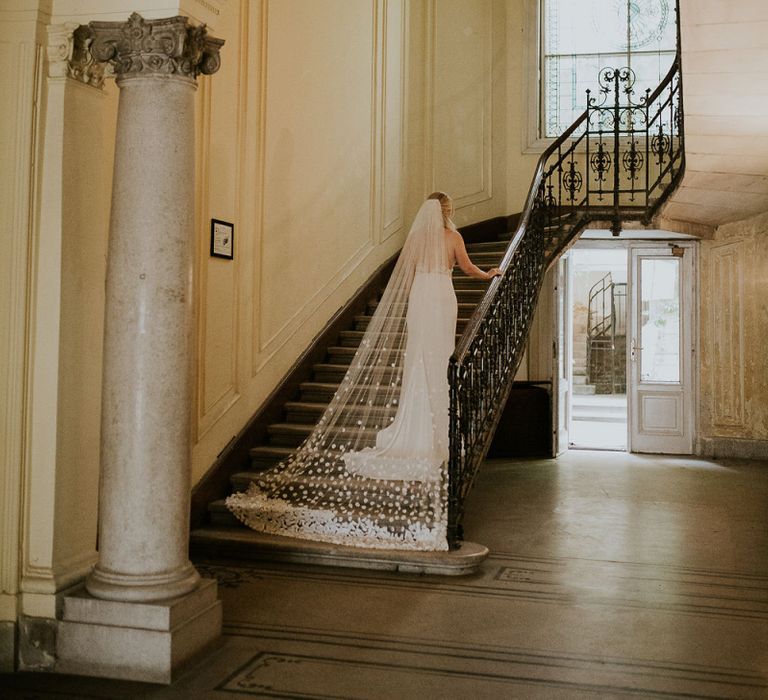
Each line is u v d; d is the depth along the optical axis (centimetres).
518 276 750
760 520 675
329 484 581
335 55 795
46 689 351
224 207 621
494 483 843
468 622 426
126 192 379
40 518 383
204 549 553
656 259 1075
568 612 443
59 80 389
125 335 377
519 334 751
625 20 1105
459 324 812
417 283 624
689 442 1056
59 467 387
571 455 1052
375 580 499
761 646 395
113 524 377
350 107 827
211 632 390
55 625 374
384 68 898
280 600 460
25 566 382
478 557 517
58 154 388
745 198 910
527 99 1092
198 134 584
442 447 602
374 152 881
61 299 387
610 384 1928
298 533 555
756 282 1015
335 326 794
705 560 551
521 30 1097
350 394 655
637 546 588
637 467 954
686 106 614
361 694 340
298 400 729
